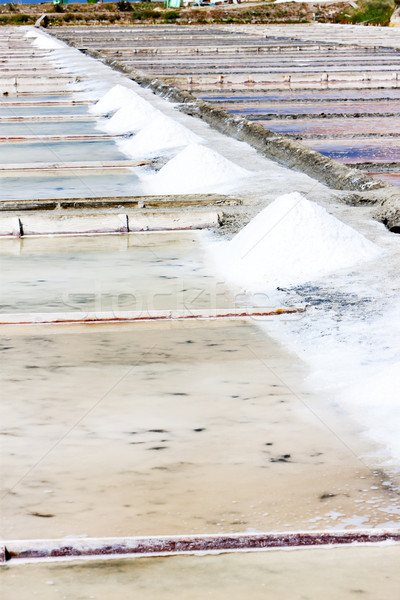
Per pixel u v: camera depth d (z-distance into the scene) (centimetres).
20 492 309
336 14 6469
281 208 654
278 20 6519
